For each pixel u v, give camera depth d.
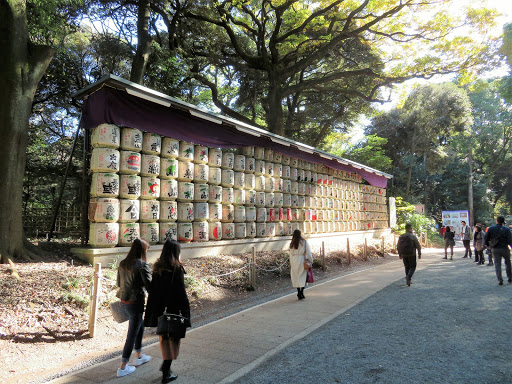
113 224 8.27
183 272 4.15
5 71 7.90
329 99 25.78
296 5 20.23
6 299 5.88
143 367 4.58
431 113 32.88
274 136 13.16
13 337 5.16
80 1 10.81
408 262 9.38
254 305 7.96
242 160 12.27
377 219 23.11
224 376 4.13
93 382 4.14
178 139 9.94
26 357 4.86
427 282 9.76
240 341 5.36
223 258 10.55
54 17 10.82
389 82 19.98
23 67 8.16
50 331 5.46
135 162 8.79
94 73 16.28
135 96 8.85
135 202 8.73
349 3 18.11
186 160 10.16
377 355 4.52
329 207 17.64
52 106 16.34
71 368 4.68
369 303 7.54
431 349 4.65
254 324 6.28
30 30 10.34
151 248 8.98
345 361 4.38
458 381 3.72
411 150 34.03
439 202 45.59
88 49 15.95
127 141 8.70
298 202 15.26
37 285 6.51
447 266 13.45
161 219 9.48
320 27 18.62
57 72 14.03
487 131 43.03
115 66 16.94
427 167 37.31
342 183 19.16
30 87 8.30
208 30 19.19
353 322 6.12
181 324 3.96
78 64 15.35
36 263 7.74
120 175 8.65
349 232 19.06
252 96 24.83
